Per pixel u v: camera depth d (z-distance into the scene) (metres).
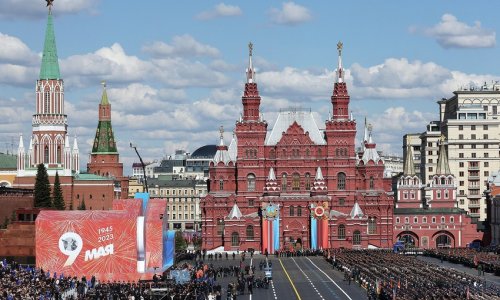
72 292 199.25
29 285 193.62
